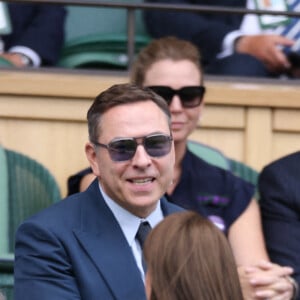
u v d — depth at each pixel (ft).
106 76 52.29
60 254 35.01
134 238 35.63
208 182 44.86
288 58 55.52
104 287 34.65
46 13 54.39
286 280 39.65
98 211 35.78
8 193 46.85
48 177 47.03
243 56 54.85
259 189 46.73
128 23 53.01
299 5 56.54
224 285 28.04
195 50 45.44
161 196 35.81
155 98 35.73
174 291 27.84
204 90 44.88
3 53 53.57
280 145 52.37
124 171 35.17
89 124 36.01
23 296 35.12
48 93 50.37
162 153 35.22
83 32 55.57
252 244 44.34
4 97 50.26
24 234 35.53
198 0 56.03
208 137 51.96
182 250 28.12
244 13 53.83
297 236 45.32
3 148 47.47
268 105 52.06
